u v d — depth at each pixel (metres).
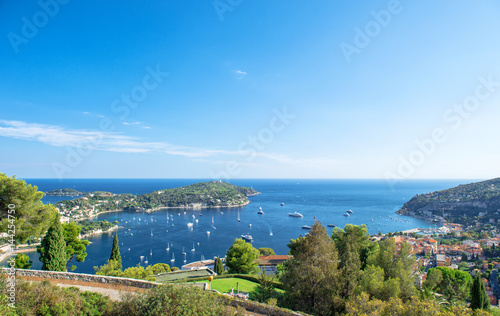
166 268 50.94
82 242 30.80
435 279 25.36
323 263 23.16
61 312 10.91
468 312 15.83
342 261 25.30
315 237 24.19
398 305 15.82
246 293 24.02
